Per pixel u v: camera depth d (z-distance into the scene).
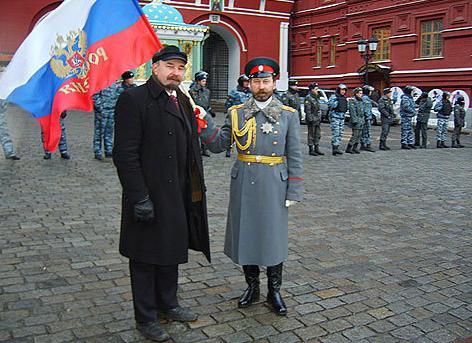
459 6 22.50
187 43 18.17
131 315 4.06
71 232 6.05
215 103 30.02
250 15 29.62
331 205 7.81
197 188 3.94
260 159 4.09
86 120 20.17
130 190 3.58
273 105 4.14
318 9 29.72
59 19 3.95
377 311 4.24
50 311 4.09
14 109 13.56
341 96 13.27
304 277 4.93
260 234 4.08
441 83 23.34
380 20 25.91
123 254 3.74
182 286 4.68
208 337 3.77
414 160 12.88
